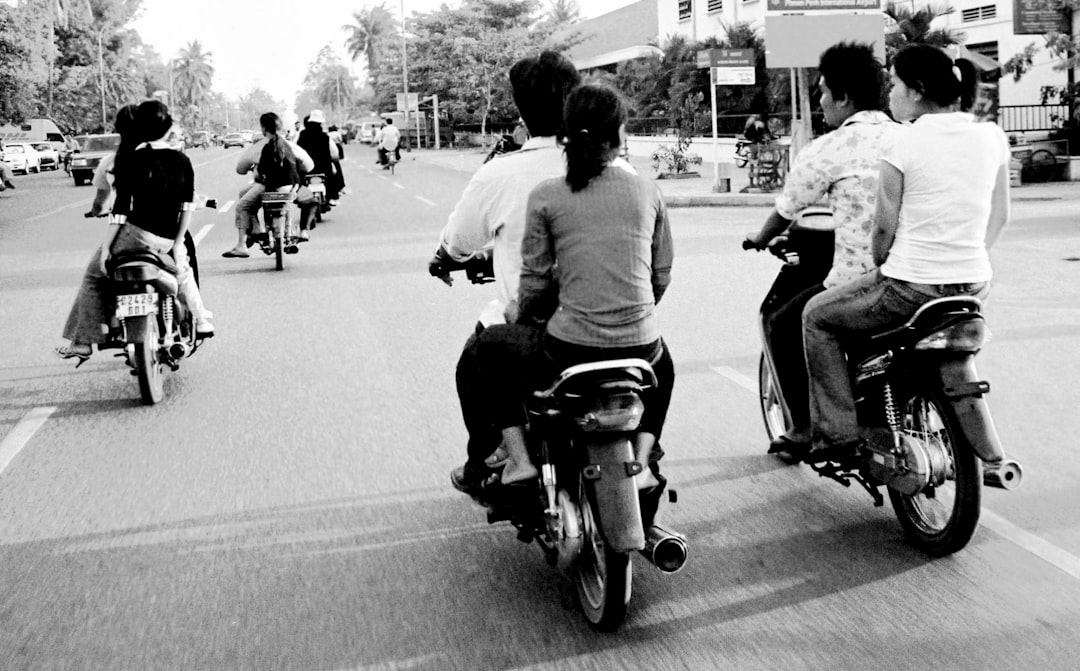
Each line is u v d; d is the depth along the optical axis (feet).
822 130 91.97
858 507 16.19
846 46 15.15
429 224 60.44
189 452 19.66
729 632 12.24
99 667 11.79
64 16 202.18
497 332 12.74
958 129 13.58
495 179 13.17
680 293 34.68
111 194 23.82
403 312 33.06
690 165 100.12
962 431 13.26
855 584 13.42
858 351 14.85
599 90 11.87
